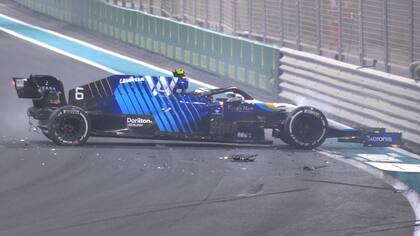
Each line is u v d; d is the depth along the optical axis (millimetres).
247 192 29906
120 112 38875
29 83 38562
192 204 27922
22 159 35656
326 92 51312
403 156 39281
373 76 46281
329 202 28484
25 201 28328
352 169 34844
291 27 59312
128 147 39156
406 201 28828
